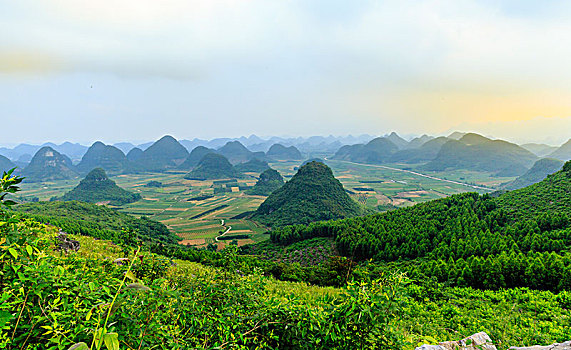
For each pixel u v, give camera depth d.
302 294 15.92
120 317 3.28
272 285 18.72
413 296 15.09
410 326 9.78
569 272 16.77
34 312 3.04
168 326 3.87
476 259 20.91
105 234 42.91
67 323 2.89
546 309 11.94
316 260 53.56
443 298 15.00
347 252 51.06
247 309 4.96
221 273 5.92
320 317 4.62
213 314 4.70
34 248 3.12
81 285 3.42
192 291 5.42
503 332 9.59
